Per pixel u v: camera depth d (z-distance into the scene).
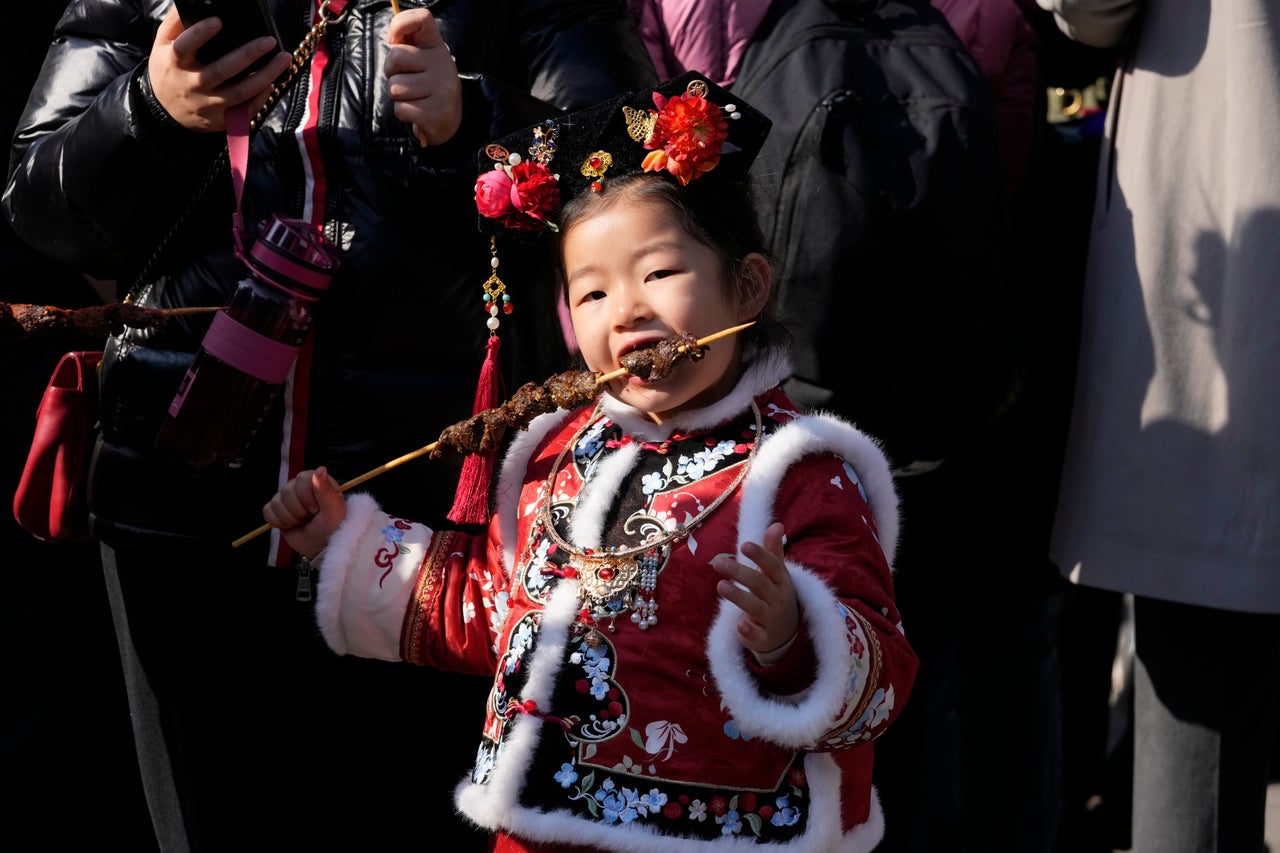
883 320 4.23
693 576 2.84
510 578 3.15
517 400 3.01
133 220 3.57
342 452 3.56
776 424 3.00
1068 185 5.07
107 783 4.91
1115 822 5.76
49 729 4.82
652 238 2.90
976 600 4.93
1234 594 4.19
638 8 4.66
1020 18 4.81
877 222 4.16
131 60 3.73
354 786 3.98
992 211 4.31
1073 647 6.10
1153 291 4.31
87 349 4.75
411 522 3.38
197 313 3.49
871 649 2.66
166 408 3.55
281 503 3.23
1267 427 4.15
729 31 4.55
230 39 3.32
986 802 4.94
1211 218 4.24
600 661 2.86
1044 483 4.91
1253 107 4.13
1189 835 4.47
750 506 2.84
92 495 3.63
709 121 2.92
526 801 2.87
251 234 3.49
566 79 3.71
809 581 2.65
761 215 4.27
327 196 3.52
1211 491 4.24
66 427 3.66
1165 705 4.50
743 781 2.78
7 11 4.31
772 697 2.66
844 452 2.94
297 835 3.96
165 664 3.81
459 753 4.01
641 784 2.79
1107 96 5.16
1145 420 4.33
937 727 5.24
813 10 4.48
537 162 3.14
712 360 2.92
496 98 3.48
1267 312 4.14
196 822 3.89
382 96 3.51
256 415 3.43
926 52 4.40
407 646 3.21
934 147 4.21
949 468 4.80
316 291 3.40
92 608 4.91
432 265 3.55
